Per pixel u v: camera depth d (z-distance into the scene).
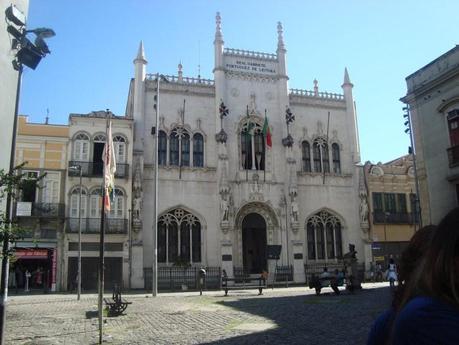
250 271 45.88
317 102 51.50
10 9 13.41
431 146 27.41
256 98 49.16
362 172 50.06
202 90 47.66
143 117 44.91
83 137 41.88
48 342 13.26
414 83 28.89
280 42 51.03
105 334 14.51
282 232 46.59
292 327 15.17
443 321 2.11
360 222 48.94
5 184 11.94
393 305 2.85
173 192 44.38
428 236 2.86
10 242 11.99
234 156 46.97
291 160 47.59
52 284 38.28
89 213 40.47
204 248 44.12
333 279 28.52
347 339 12.62
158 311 21.16
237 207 45.78
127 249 40.47
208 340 13.10
